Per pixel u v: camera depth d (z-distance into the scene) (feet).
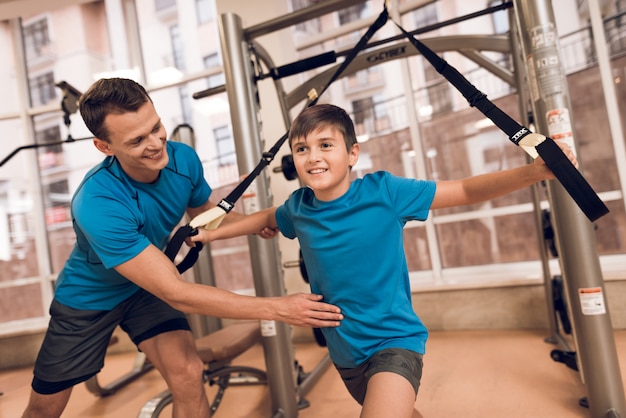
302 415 6.88
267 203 6.81
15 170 15.19
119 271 4.08
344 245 3.81
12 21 15.06
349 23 13.04
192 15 14.83
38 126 15.35
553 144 3.29
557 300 7.91
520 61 7.85
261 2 11.89
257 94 7.02
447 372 7.89
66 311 4.92
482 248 11.78
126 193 4.40
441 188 3.85
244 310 3.83
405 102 12.27
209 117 14.93
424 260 12.45
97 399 9.20
